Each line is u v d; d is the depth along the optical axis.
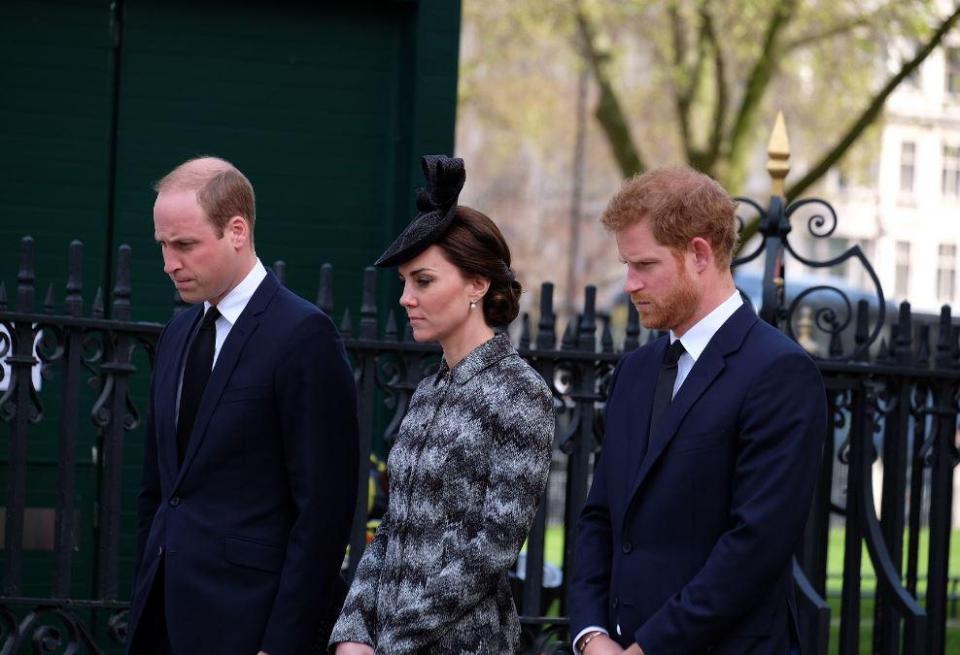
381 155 24.09
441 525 11.86
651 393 12.23
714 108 66.88
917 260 115.62
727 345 11.82
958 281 117.44
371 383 17.64
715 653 11.45
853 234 112.69
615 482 12.23
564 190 114.00
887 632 18.69
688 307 11.86
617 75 70.94
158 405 13.97
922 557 39.81
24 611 21.78
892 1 62.88
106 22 22.88
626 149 66.19
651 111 81.50
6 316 16.58
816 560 18.47
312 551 13.22
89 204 22.77
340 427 13.58
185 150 23.28
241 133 23.52
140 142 23.06
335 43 23.86
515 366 12.18
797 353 11.66
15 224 22.44
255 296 13.74
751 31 65.75
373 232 24.06
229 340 13.59
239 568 13.28
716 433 11.59
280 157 23.69
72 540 16.98
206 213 13.25
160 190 13.42
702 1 63.47
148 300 22.95
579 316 18.19
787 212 18.30
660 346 12.49
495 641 11.93
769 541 11.18
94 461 22.14
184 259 13.30
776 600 11.67
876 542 18.33
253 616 13.21
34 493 21.92
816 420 11.51
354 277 23.95
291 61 23.70
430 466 11.97
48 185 22.61
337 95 23.91
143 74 23.09
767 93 76.12
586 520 12.86
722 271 12.00
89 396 22.16
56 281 22.58
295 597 13.09
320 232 23.81
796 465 11.33
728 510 11.62
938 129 116.31
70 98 22.72
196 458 13.44
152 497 14.45
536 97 91.44
